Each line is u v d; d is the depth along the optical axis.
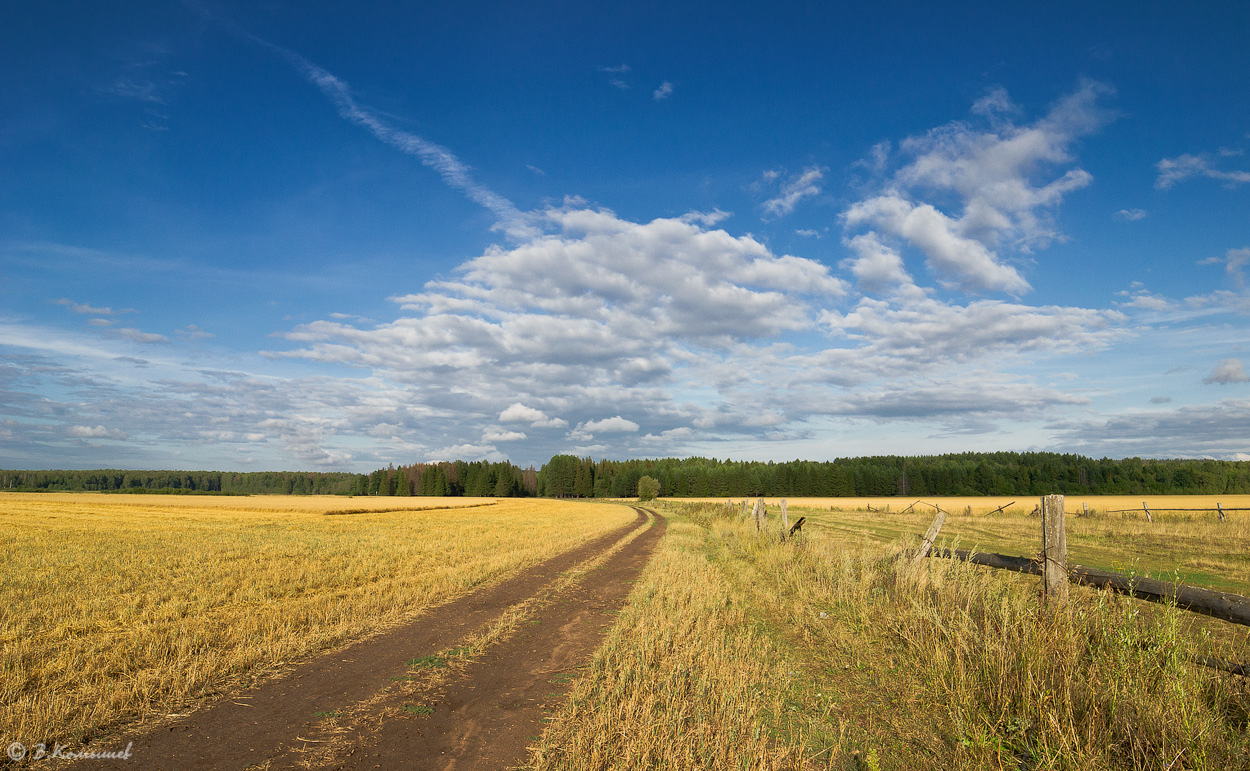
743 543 18.27
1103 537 19.58
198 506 56.72
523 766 4.24
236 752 4.54
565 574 13.88
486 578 13.18
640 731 4.39
